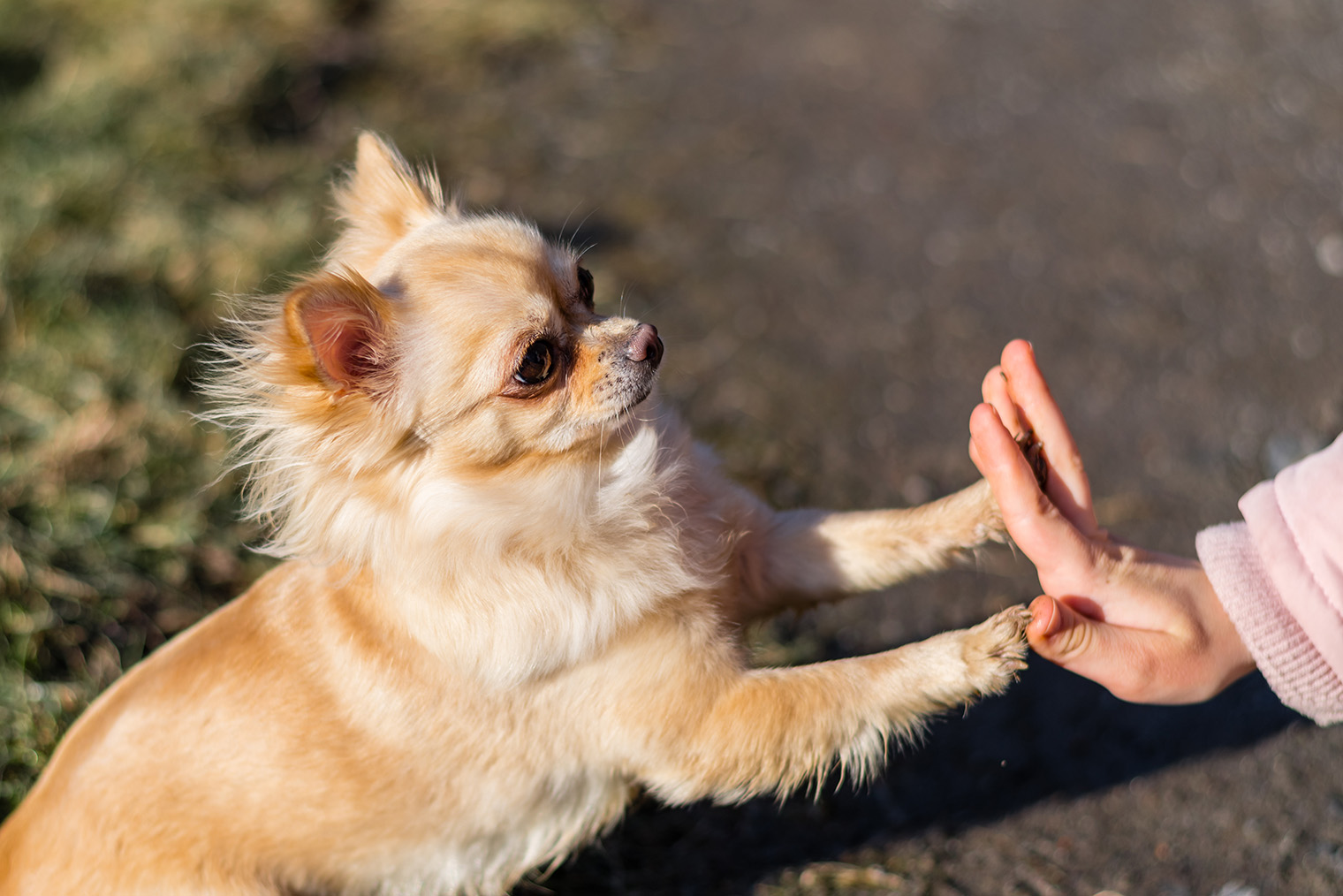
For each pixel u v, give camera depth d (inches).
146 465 37.0
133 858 28.5
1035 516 25.9
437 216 30.2
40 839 28.9
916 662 27.8
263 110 54.3
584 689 28.3
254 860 28.5
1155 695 26.2
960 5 65.2
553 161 53.2
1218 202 48.6
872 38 62.4
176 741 28.5
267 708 28.3
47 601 34.1
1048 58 59.6
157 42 55.6
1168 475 38.0
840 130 54.8
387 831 28.6
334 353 26.8
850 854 31.0
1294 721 32.4
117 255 42.4
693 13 65.7
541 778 28.7
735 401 40.8
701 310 44.1
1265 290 43.8
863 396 40.8
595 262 46.4
